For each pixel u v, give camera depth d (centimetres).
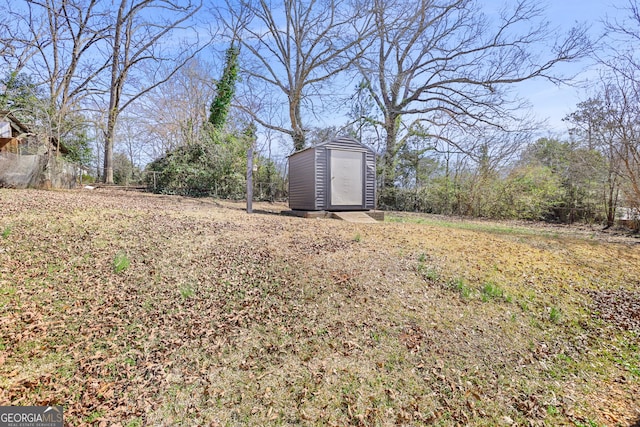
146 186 1527
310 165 1036
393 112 1847
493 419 234
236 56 1723
